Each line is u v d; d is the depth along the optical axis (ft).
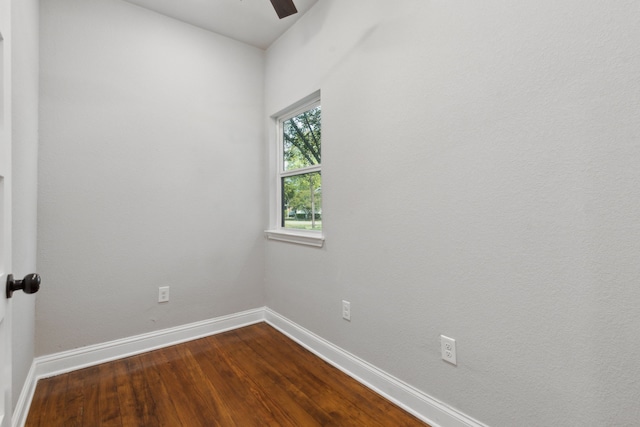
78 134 6.61
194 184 8.19
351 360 6.25
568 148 3.39
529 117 3.69
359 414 5.05
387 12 5.48
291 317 8.23
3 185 2.62
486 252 4.11
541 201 3.60
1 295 2.52
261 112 9.52
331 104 6.77
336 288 6.68
